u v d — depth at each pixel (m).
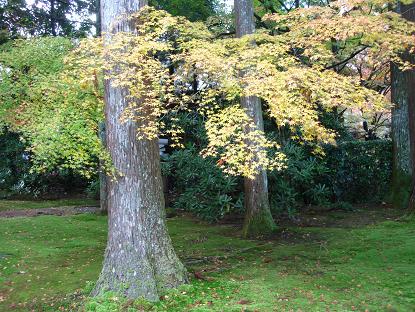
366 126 14.66
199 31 6.09
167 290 5.00
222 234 8.77
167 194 12.52
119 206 5.07
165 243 5.30
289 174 10.37
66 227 9.52
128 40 4.68
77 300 5.08
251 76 4.85
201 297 4.97
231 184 9.97
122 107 5.07
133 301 4.70
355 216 10.03
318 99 5.18
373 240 7.43
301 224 9.34
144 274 4.91
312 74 4.92
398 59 6.06
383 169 11.63
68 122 5.64
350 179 11.86
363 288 5.21
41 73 7.14
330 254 6.81
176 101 5.26
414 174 8.97
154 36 5.24
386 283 5.33
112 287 4.90
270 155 9.45
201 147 11.16
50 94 6.33
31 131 5.87
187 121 10.97
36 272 6.35
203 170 10.41
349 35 5.49
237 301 4.86
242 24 8.13
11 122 7.21
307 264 6.36
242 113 5.04
